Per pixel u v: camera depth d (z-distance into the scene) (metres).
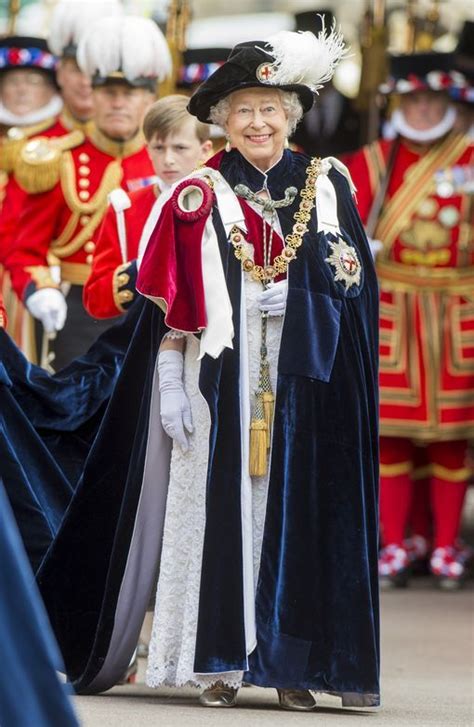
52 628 21.98
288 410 20.75
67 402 23.92
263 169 21.45
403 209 38.69
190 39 57.28
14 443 23.39
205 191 21.11
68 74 31.53
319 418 20.81
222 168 21.55
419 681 25.36
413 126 38.53
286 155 21.59
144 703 21.11
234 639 20.27
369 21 42.34
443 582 38.62
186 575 20.91
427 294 38.75
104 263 25.80
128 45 29.72
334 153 42.69
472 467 42.12
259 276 21.08
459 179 38.62
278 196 21.39
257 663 20.41
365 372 21.38
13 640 13.14
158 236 21.12
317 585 20.58
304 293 21.00
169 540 21.00
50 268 30.89
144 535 21.44
